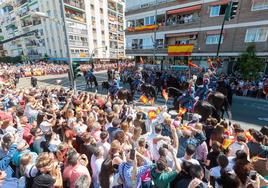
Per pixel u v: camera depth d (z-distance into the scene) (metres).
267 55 18.61
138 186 2.95
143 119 6.20
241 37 20.25
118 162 3.25
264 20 18.36
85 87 19.66
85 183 2.62
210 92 7.84
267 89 14.36
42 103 8.25
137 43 33.03
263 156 4.01
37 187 2.53
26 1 50.00
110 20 55.81
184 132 4.47
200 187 2.47
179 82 14.55
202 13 23.41
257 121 9.44
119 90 10.41
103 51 54.22
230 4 11.99
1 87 13.80
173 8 26.64
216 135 4.52
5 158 3.36
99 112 6.20
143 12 31.06
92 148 3.84
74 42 44.84
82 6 45.88
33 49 53.81
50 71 34.25
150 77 17.20
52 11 43.28
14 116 5.64
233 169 3.15
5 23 62.78
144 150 3.76
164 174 2.85
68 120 5.20
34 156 3.33
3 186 2.82
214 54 22.72
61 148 3.77
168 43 28.91
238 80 17.00
